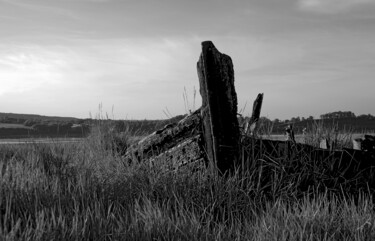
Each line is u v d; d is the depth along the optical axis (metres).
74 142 8.80
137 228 4.32
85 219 4.34
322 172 6.50
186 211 4.90
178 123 6.91
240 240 4.54
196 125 6.75
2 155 7.77
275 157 6.63
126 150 7.89
